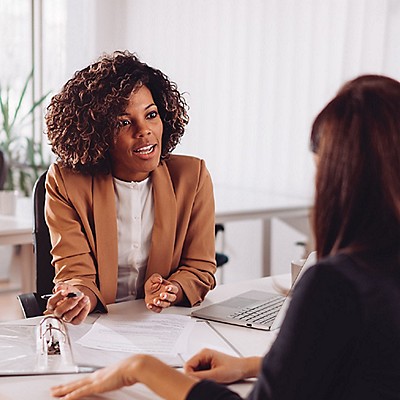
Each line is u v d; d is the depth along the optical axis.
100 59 1.99
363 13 3.60
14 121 4.78
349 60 3.66
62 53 5.01
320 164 1.02
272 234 4.28
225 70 4.36
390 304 0.96
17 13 5.02
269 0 4.06
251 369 1.38
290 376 0.97
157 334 1.66
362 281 0.96
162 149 2.07
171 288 1.87
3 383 1.37
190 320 1.79
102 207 1.96
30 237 2.96
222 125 4.41
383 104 0.99
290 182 4.05
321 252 1.03
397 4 3.46
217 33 4.38
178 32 4.59
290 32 3.97
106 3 4.91
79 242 1.94
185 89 4.60
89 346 1.57
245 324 1.75
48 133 1.99
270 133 4.13
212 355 1.39
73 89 1.94
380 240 0.99
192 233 2.06
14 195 3.23
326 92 3.80
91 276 1.92
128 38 4.86
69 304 1.70
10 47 5.04
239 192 4.15
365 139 0.98
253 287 2.13
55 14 5.01
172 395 1.12
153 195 2.02
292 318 0.98
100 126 1.90
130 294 2.05
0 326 1.72
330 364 0.97
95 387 1.23
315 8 3.83
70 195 1.95
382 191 0.97
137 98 1.90
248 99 4.24
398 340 0.96
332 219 1.01
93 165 1.97
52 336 1.59
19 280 4.63
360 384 0.98
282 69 4.03
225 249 4.59
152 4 4.72
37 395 1.31
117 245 1.96
